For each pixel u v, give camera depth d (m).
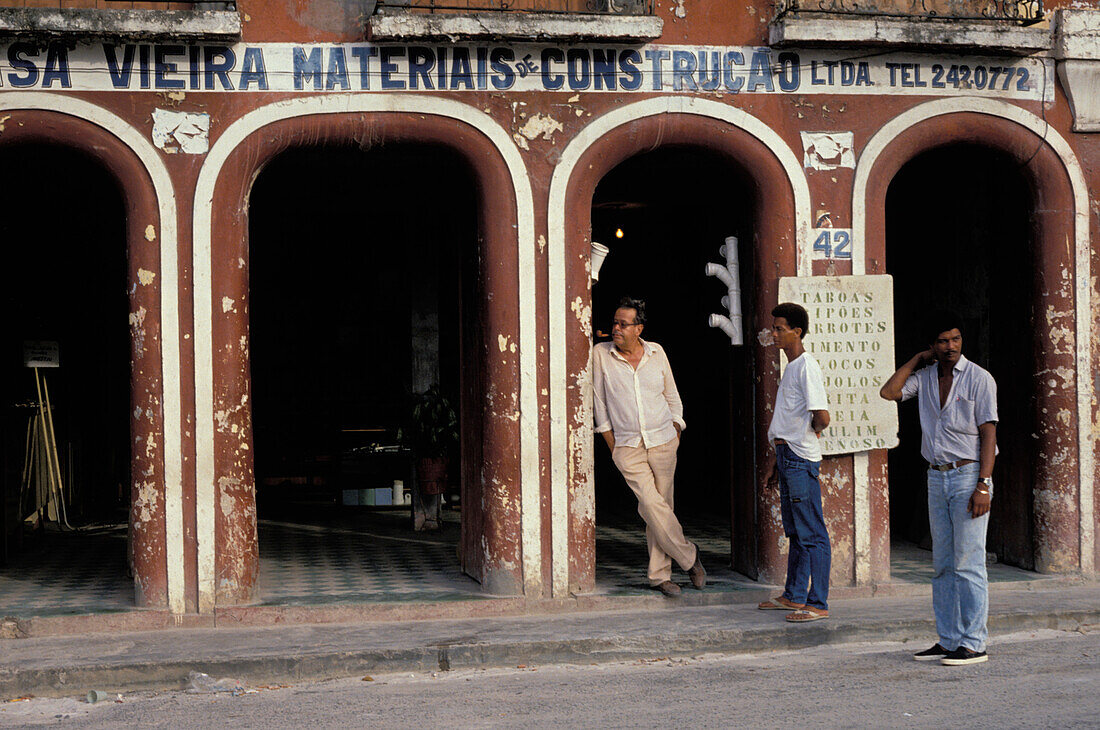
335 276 13.88
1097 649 7.42
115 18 7.90
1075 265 9.21
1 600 8.53
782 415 7.95
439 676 7.13
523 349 8.44
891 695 6.27
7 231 11.46
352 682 7.02
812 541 7.90
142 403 8.09
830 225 8.82
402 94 8.34
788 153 8.76
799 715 5.89
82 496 13.43
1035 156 9.15
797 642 7.70
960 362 7.02
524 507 8.44
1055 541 9.23
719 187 9.45
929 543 10.59
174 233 8.11
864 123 8.88
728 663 7.30
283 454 13.93
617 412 8.61
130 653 7.23
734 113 8.69
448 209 10.91
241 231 8.25
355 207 12.02
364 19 8.33
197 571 8.09
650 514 8.50
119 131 8.07
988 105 9.04
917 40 8.70
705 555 10.33
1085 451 9.23
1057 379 9.22
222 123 8.17
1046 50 9.08
